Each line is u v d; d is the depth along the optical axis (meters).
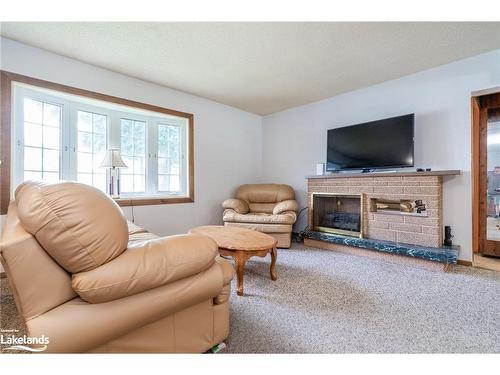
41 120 2.63
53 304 0.86
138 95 3.16
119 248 0.92
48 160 2.70
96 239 0.86
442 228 2.76
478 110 2.79
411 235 2.80
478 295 1.92
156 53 2.52
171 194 3.74
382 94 3.29
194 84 3.34
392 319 1.58
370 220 3.13
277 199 4.01
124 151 3.35
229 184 4.29
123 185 3.35
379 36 2.22
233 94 3.73
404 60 2.68
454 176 2.73
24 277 0.82
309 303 1.80
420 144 2.98
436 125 2.86
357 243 3.00
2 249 0.80
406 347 1.32
